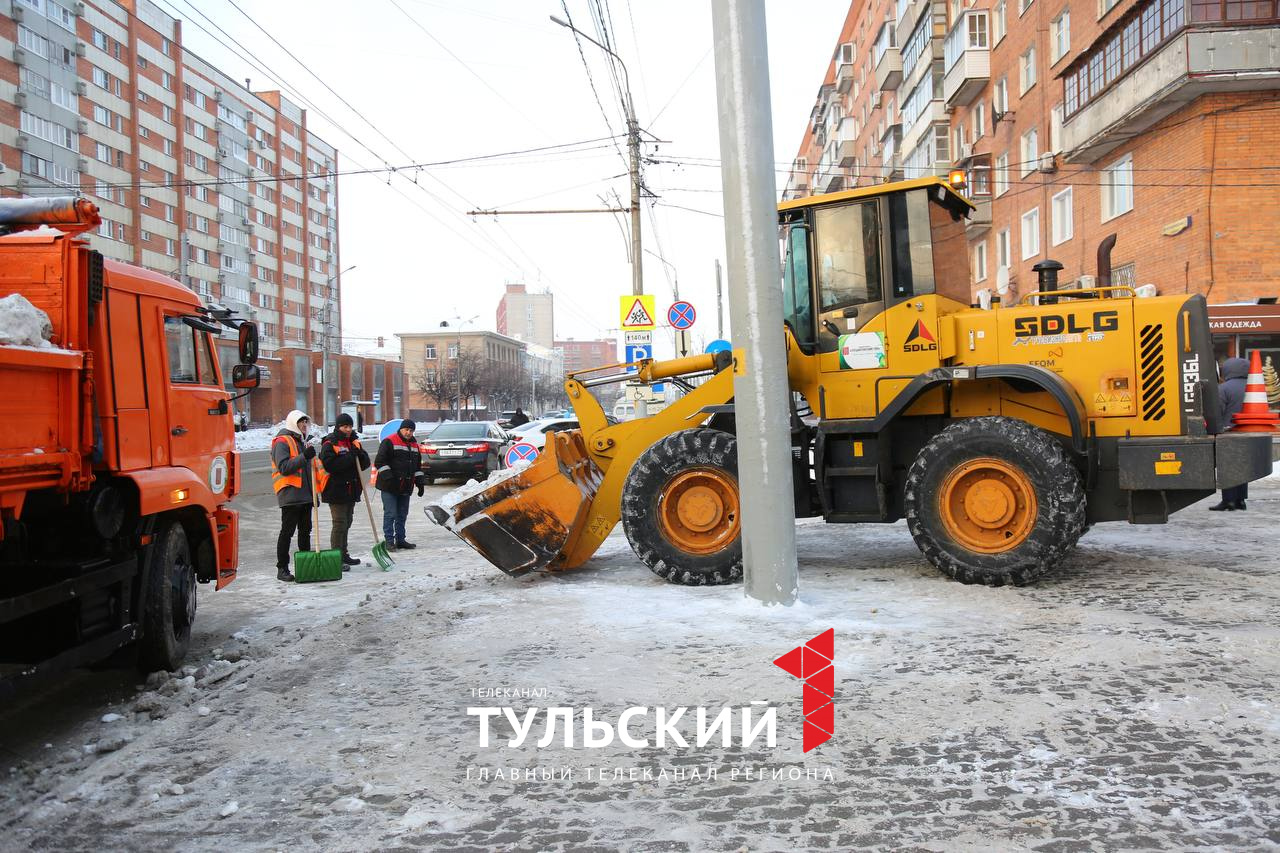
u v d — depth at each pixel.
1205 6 18.64
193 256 72.69
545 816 3.23
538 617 6.09
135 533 5.37
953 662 4.77
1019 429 6.54
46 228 5.05
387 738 4.03
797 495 7.69
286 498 9.16
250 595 8.44
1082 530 6.56
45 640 4.72
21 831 3.24
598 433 8.08
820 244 7.54
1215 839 2.89
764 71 6.05
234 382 7.09
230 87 78.06
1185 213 20.17
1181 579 6.82
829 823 3.10
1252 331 18.81
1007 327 7.12
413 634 5.84
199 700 4.96
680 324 17.81
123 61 63.88
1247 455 6.41
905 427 7.50
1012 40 29.44
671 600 6.46
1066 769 3.44
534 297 180.25
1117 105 21.30
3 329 4.13
